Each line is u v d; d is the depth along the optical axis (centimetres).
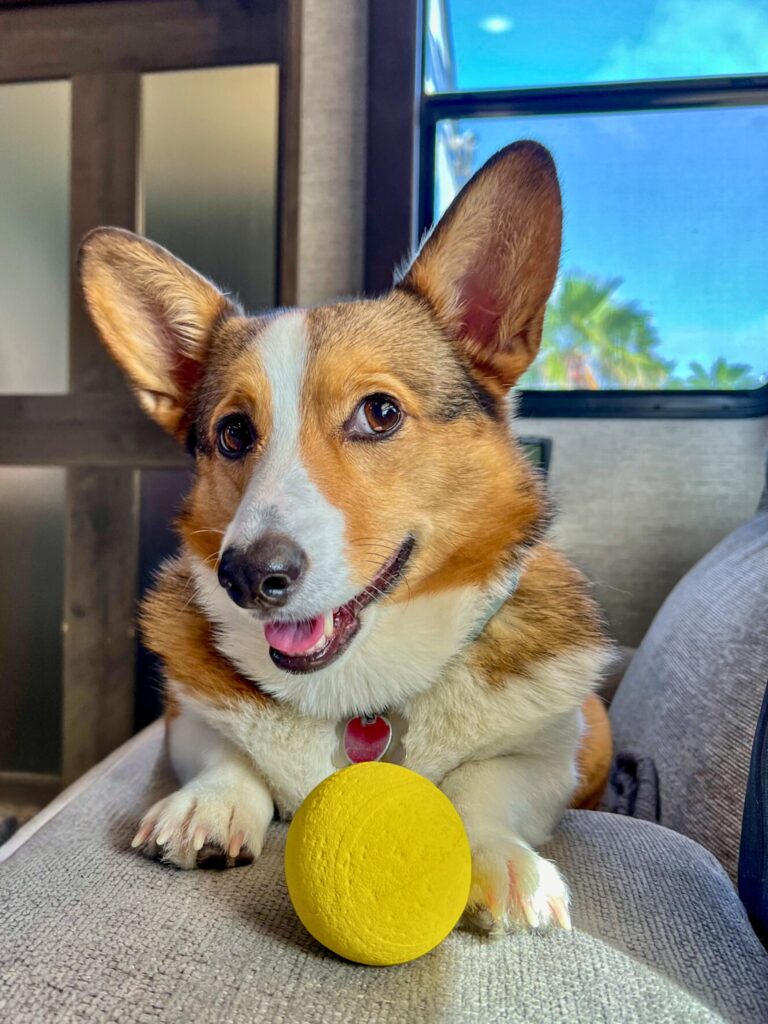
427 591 39
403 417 39
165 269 49
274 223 96
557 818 37
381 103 88
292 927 27
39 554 102
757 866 29
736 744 42
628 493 82
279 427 39
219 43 96
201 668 41
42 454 99
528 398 84
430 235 44
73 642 100
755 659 44
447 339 44
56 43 99
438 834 26
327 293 93
